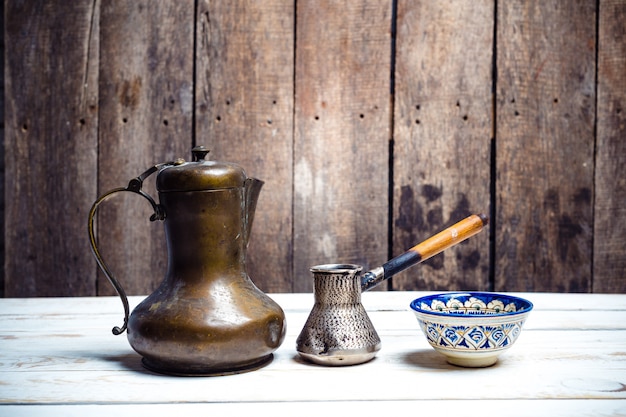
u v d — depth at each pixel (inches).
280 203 74.2
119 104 73.5
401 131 74.1
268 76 73.4
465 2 73.4
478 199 74.7
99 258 37.7
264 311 36.8
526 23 73.6
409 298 57.6
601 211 75.0
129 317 37.7
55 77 73.4
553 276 75.4
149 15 72.9
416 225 74.7
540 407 31.2
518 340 43.2
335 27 73.3
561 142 74.5
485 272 75.4
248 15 73.0
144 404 31.8
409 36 73.4
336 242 74.7
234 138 73.7
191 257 36.4
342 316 37.8
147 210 74.3
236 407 31.2
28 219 74.4
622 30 73.9
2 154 75.2
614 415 30.2
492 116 74.3
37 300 58.0
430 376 35.8
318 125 73.9
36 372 36.9
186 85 73.4
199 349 35.0
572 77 74.1
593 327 46.6
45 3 72.9
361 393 33.1
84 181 74.0
